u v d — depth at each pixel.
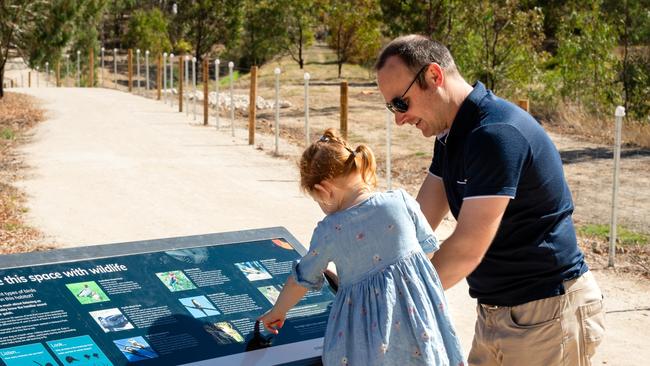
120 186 11.04
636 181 12.12
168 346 2.88
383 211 2.73
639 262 7.83
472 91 3.00
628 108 18.95
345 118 11.97
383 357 2.65
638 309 6.55
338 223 2.74
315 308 3.30
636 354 5.65
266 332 3.08
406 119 3.09
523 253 3.05
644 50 19.30
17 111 20.47
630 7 19.22
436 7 25.11
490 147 2.86
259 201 10.31
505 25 22.69
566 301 3.09
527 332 3.12
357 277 2.74
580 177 12.45
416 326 2.68
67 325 2.85
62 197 10.20
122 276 3.16
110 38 59.03
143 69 45.84
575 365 3.14
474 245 2.88
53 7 28.92
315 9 39.56
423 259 2.78
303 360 2.96
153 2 59.50
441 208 3.45
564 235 3.08
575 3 33.84
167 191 10.80
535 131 2.96
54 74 40.78
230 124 18.89
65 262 3.16
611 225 7.69
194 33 44.06
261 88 29.62
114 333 2.87
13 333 2.77
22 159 13.10
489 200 2.86
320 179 2.77
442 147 3.16
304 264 2.82
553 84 20.98
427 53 2.98
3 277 3.01
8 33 25.27
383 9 26.77
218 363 2.86
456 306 6.62
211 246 3.50
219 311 3.11
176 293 3.15
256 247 3.56
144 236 8.44
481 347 3.31
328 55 44.22
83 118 19.33
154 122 18.84
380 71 3.04
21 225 8.60
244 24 42.84
